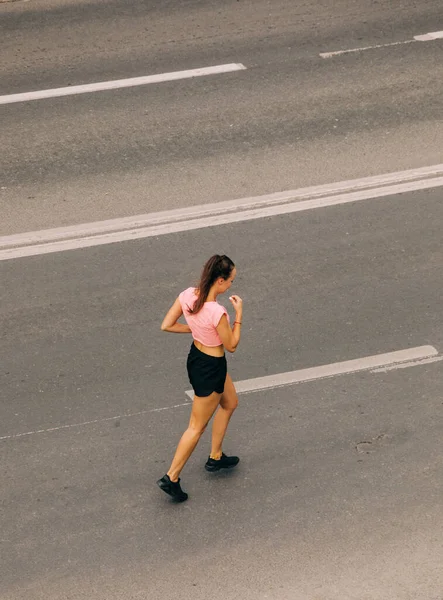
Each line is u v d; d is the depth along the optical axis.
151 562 7.75
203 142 13.00
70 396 9.30
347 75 14.32
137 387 9.38
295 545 7.84
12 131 13.34
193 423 8.12
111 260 11.05
